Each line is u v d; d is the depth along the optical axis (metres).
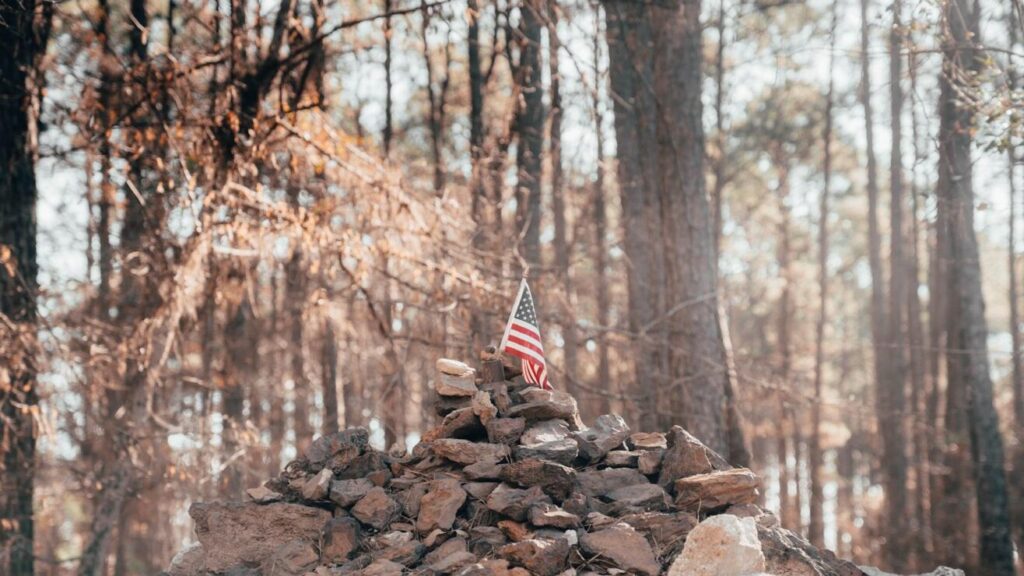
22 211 15.73
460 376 8.73
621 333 16.94
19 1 14.47
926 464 28.52
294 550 7.77
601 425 8.64
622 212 23.11
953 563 23.69
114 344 16.25
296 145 16.28
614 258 26.88
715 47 32.56
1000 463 21.61
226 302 18.33
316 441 8.62
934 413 30.62
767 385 18.23
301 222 14.89
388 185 15.91
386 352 21.06
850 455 42.00
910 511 31.23
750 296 40.41
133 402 17.14
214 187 15.27
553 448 8.05
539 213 21.66
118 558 27.14
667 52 16.73
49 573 26.89
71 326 15.91
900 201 30.48
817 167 41.59
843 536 35.09
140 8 17.86
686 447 8.16
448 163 23.03
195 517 8.15
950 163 17.48
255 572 7.85
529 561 7.02
